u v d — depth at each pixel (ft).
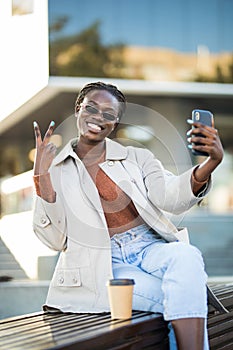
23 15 19.54
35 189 9.54
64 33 43.86
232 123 50.14
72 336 7.69
